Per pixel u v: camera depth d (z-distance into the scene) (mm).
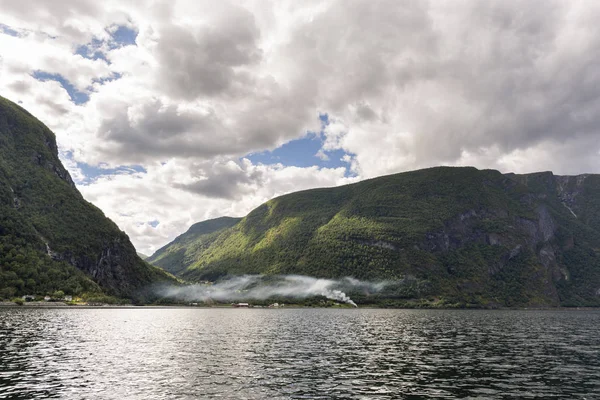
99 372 45500
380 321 152500
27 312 154875
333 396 36812
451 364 53344
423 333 99000
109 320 131750
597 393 38656
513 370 49500
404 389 39500
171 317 165875
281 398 36000
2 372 44188
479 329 114688
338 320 158875
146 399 35094
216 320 152375
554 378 45000
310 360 55938
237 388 39219
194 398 35594
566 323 149750
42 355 55562
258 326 122000
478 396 37219
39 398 34844
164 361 53594
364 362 54438
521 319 181375
